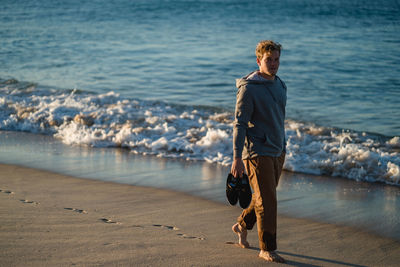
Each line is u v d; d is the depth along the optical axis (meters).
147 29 30.25
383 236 4.11
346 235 4.11
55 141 8.23
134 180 5.90
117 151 7.63
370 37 25.00
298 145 7.50
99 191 5.30
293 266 3.22
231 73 16.30
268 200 3.23
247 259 3.26
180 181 5.89
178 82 14.88
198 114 10.18
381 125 9.73
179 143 7.75
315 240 3.95
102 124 9.08
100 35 27.25
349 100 12.23
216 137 7.61
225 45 23.09
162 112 10.17
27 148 7.64
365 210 4.90
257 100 3.20
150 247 3.28
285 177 6.33
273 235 3.27
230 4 48.72
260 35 26.88
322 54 19.91
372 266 3.37
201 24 32.94
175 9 44.00
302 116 10.57
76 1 54.25
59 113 9.68
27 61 18.77
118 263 2.87
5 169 6.25
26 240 3.19
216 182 5.86
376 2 48.19
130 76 15.85
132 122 9.14
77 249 3.08
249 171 3.31
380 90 13.37
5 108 10.30
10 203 4.38
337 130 8.86
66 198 4.90
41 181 5.66
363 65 17.27
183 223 4.21
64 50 21.80
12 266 2.68
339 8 42.47
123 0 54.75
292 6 45.56
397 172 6.06
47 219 3.82
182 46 22.88
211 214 4.55
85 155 7.27
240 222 3.57
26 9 45.12
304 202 5.18
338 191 5.67
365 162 6.47
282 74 15.98
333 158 6.74
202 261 3.09
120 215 4.34
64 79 15.21
